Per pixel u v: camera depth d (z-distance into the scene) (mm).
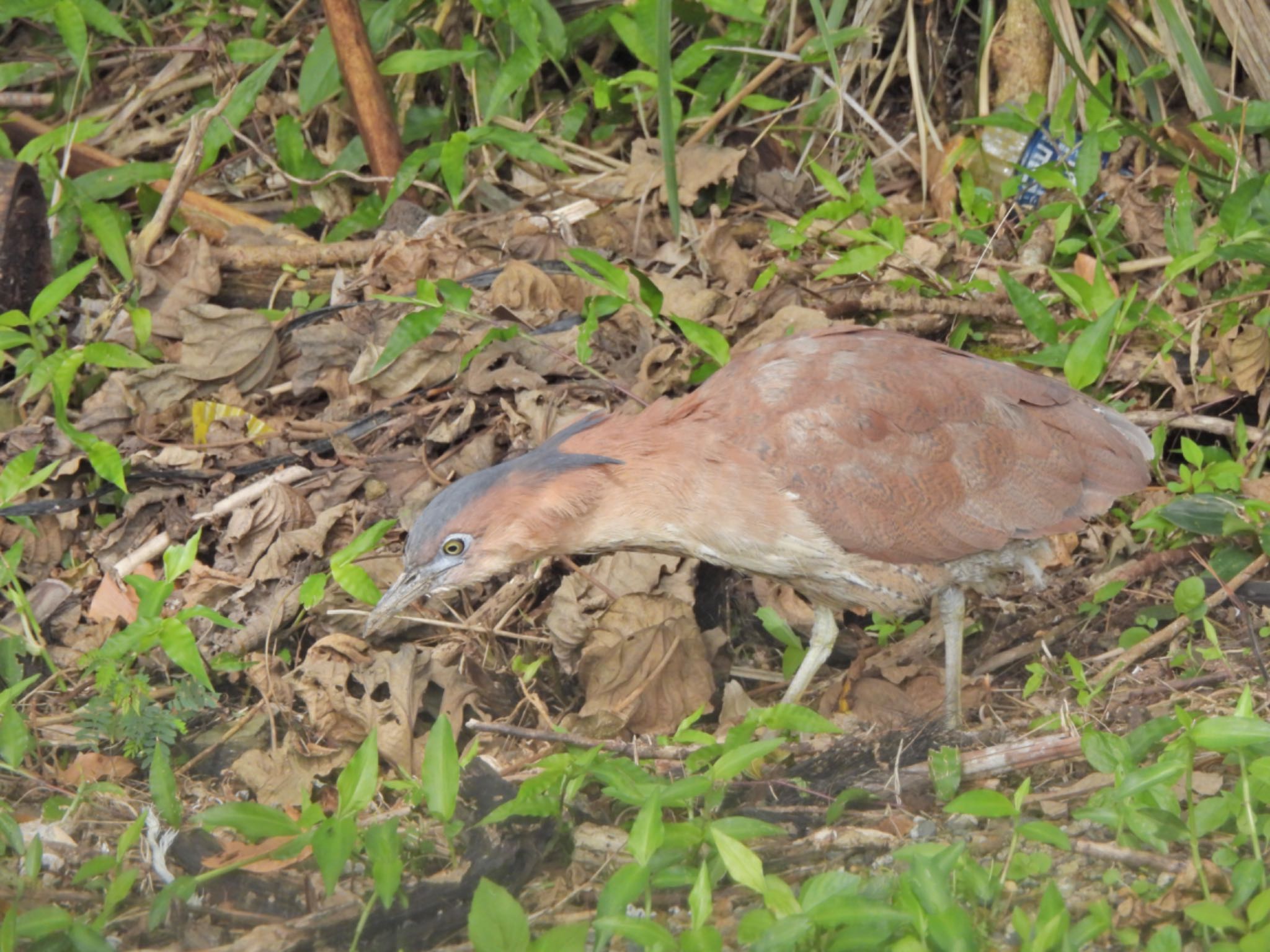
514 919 6027
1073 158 12461
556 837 7750
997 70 12930
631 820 7910
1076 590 10023
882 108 13906
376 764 6871
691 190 12398
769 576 8945
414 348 10883
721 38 13016
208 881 7484
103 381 11180
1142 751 7207
